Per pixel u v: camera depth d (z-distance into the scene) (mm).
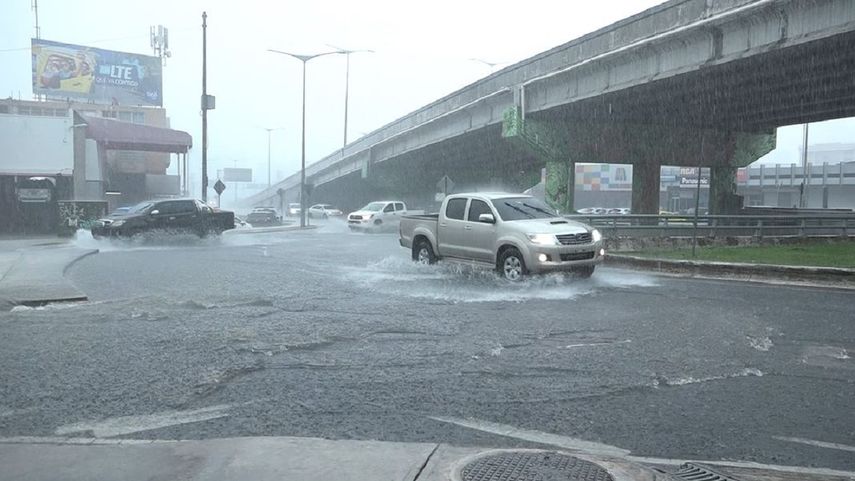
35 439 4789
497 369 6789
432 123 46125
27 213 32719
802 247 22734
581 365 6969
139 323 9055
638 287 12969
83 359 7105
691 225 25906
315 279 13867
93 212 30359
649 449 4766
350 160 69562
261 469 4145
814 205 76312
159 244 24641
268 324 8984
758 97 30266
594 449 4746
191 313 9828
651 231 25734
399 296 11500
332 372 6656
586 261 13172
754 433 5098
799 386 6301
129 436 4918
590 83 29922
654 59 26094
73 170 35906
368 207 37938
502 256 13484
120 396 5875
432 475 4016
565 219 13961
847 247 22750
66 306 10422
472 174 66250
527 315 9758
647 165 38750
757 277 14695
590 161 36906
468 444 4781
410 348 7660
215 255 20000
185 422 5223
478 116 40531
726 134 40500
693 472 4270
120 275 14531
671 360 7195
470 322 9195
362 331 8555
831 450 4773
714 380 6477
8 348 7598
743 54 22156
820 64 23219
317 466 4180
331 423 5199
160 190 65062
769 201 81438
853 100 30625
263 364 6926
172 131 49781
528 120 35000
